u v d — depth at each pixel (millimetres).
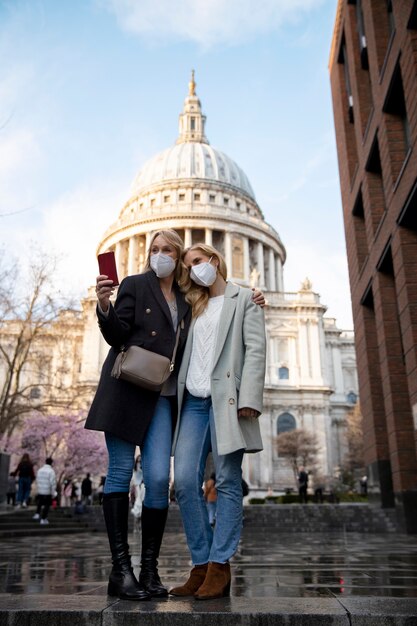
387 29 18328
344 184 24656
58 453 45938
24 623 3393
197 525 4414
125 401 4402
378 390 21547
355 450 69750
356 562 8508
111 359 4652
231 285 5012
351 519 23719
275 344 72312
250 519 24031
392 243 16703
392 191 16531
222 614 3361
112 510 4301
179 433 4602
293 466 63125
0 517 19234
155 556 4379
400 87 16359
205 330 4789
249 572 6930
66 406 32969
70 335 37094
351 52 21969
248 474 63688
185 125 105500
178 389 4602
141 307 4684
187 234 82375
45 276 29484
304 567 7668
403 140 16953
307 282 76000
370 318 22125
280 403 69125
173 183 90688
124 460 4414
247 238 84938
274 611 3404
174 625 3363
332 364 81250
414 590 4965
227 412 4383
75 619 3398
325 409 69375
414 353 14906
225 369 4551
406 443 17781
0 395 32594
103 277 4363
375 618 3303
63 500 44312
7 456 25484
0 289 28453
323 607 3535
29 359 31891
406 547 12359
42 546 12508
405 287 15477
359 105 21109
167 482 4418
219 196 90375
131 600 3885
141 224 83312
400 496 17469
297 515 24750
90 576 6344
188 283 5004
